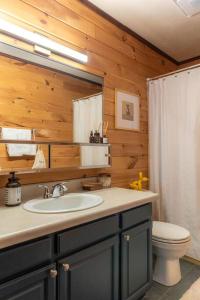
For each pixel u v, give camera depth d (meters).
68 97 1.85
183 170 2.40
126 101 2.40
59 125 1.78
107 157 2.12
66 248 1.14
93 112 2.04
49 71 1.73
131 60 2.50
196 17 2.23
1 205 1.39
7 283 0.92
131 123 2.46
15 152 1.52
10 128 1.50
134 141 2.52
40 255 1.03
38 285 1.02
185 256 2.36
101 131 2.09
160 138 2.61
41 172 1.68
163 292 1.83
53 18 1.79
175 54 3.04
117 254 1.46
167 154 2.53
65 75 1.83
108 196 1.70
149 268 1.74
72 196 1.67
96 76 2.08
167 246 1.83
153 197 1.76
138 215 1.63
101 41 2.16
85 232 1.23
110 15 2.22
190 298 1.70
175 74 2.51
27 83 1.60
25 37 1.56
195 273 2.10
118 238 1.47
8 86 1.50
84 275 1.23
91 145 1.97
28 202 1.44
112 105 2.26
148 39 2.66
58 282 1.10
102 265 1.35
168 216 2.48
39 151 1.65
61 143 1.78
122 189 2.01
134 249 1.59
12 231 0.94
